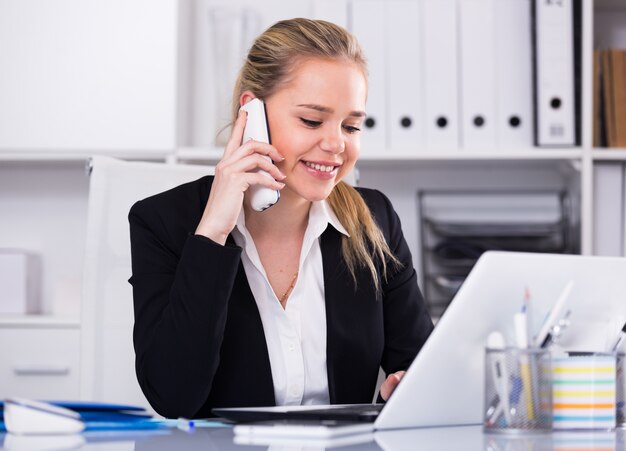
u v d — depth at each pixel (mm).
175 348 1383
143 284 1580
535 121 2779
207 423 1216
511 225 2959
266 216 1665
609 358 1130
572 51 2764
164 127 2812
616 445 976
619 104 2863
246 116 1547
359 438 1035
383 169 3117
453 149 2773
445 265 2951
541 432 1070
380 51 2775
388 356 1784
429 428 1135
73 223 3107
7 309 2883
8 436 1040
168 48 2814
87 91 2818
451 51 2779
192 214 1659
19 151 2820
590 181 2785
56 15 2820
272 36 1583
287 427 1051
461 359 1133
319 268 1689
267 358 1556
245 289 1584
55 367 2705
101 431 1104
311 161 1535
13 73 2822
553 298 1164
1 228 3107
